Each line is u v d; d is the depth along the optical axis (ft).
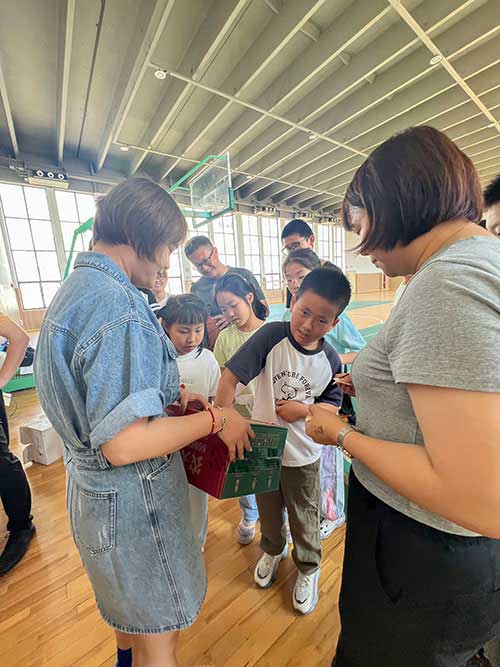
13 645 3.31
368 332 18.66
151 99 14.03
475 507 1.05
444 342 1.12
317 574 3.62
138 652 2.06
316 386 3.33
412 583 1.59
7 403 10.04
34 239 19.54
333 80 13.47
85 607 3.68
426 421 1.18
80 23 9.98
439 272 1.24
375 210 1.53
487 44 12.14
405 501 1.56
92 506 1.78
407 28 10.85
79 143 17.99
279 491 3.52
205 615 3.50
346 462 5.74
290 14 9.64
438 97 15.76
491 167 26.84
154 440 1.58
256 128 17.39
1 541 4.64
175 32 10.43
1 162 17.33
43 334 1.71
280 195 30.60
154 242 1.88
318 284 2.88
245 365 3.15
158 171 21.29
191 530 2.11
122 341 1.55
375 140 18.99
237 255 29.71
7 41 10.47
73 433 1.70
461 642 1.61
